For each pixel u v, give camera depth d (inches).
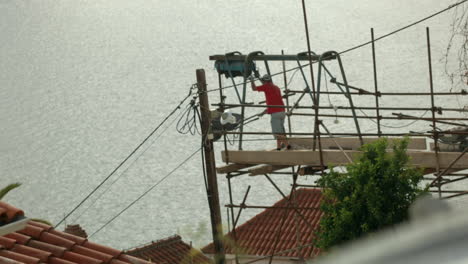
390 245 139.3
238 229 4338.1
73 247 1739.7
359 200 2096.5
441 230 136.6
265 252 4042.8
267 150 2554.1
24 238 1736.0
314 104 2442.2
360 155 2309.3
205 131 2691.9
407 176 2092.8
